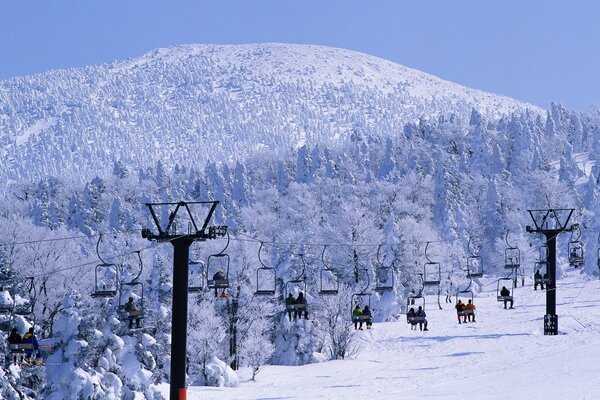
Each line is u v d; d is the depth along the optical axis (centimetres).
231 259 8838
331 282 8925
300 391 5791
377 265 12438
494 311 11050
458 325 9750
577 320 8969
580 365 5059
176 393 4528
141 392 4806
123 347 4853
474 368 6144
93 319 4578
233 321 7662
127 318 5028
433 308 12394
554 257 7894
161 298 7438
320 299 8431
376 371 6862
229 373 6775
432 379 5706
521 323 9156
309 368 7588
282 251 9806
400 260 12669
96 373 4544
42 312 9875
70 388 4412
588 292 12362
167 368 5822
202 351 6869
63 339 4525
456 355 7306
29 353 4341
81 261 12331
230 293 7812
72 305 4597
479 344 7862
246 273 8619
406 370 6662
